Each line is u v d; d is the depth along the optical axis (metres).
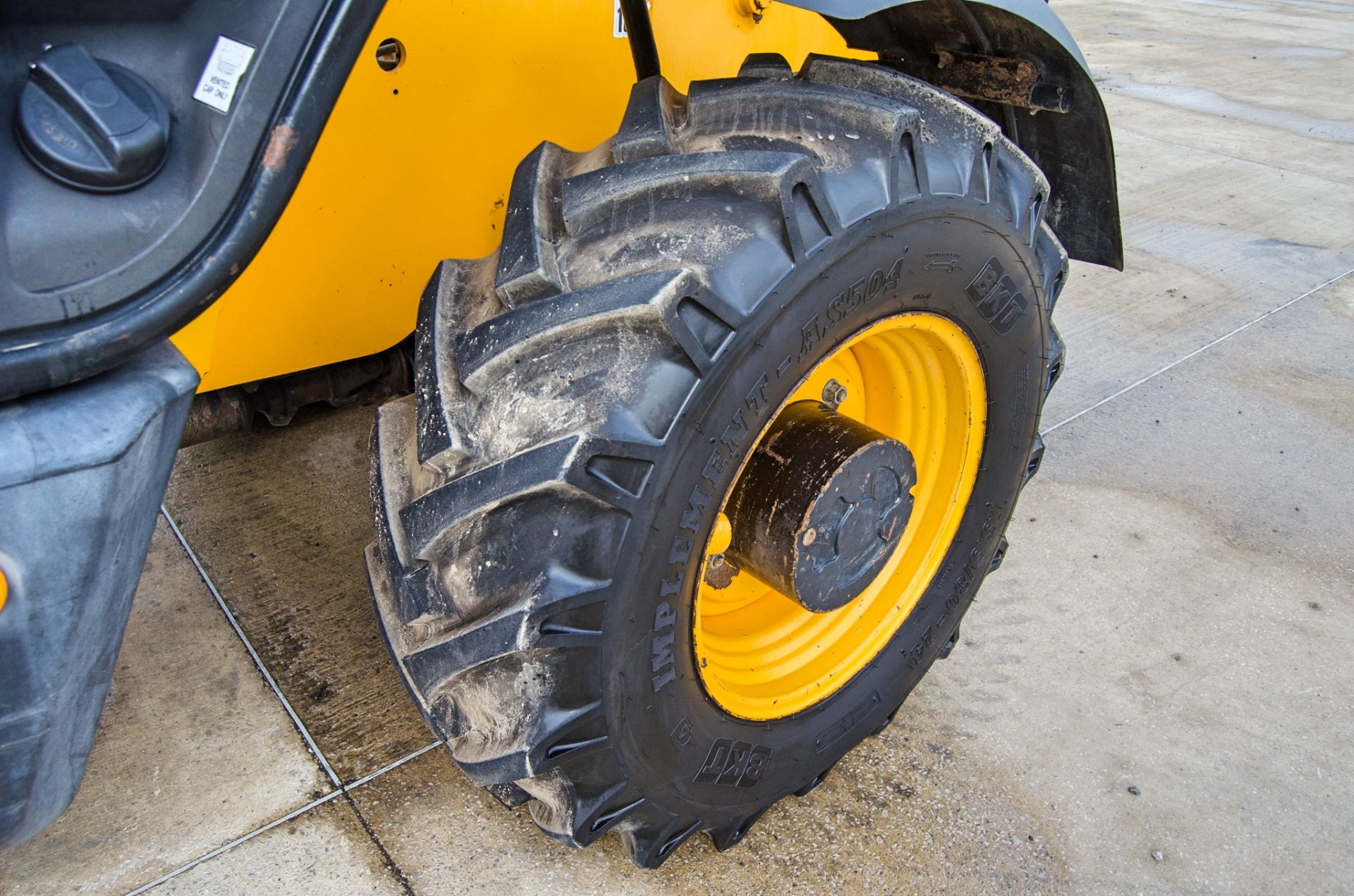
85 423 0.86
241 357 1.71
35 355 0.80
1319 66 8.39
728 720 1.60
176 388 0.93
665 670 1.40
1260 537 2.69
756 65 1.61
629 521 1.25
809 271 1.31
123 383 0.90
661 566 1.31
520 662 1.31
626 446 1.20
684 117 1.48
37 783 1.03
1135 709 2.14
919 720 2.10
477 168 1.78
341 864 1.74
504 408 1.27
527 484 1.20
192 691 2.07
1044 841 1.84
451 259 1.48
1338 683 2.23
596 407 1.22
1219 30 9.82
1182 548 2.64
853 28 1.83
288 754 1.94
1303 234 4.77
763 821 1.86
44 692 0.95
